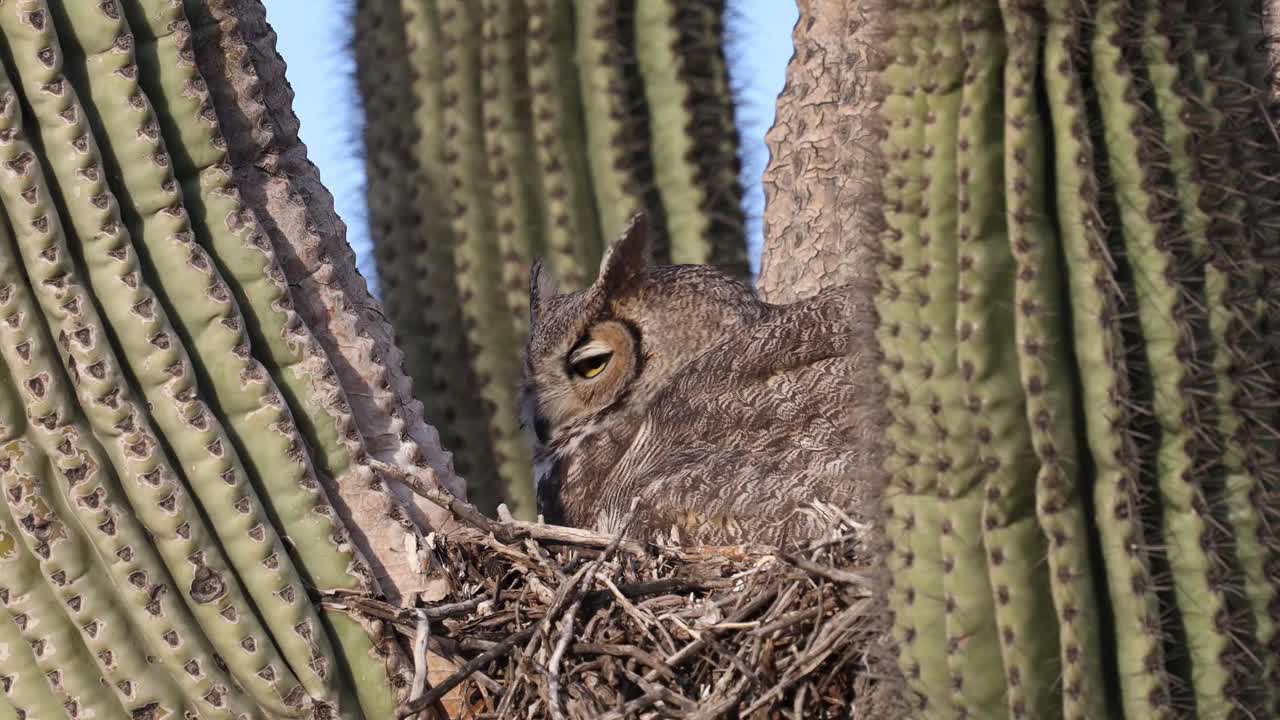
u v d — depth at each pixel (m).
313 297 10.33
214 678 9.47
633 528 11.59
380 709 9.79
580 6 14.38
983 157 7.94
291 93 10.85
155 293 9.59
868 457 8.38
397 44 14.55
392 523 10.15
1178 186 7.93
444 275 14.30
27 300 9.32
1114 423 7.75
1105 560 7.80
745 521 11.18
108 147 9.54
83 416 9.41
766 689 9.64
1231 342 7.91
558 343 13.85
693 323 13.48
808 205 14.02
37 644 9.52
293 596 9.56
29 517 9.40
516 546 10.62
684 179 14.55
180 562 9.38
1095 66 7.92
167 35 9.83
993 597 7.95
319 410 10.05
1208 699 7.80
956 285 8.02
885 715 8.36
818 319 12.37
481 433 14.23
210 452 9.45
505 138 14.30
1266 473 7.94
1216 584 7.81
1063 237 7.85
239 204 9.95
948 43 8.03
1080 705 7.69
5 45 9.34
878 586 8.36
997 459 7.91
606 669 9.87
